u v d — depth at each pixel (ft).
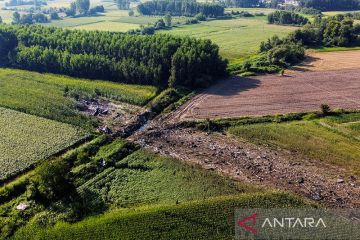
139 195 179.52
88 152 216.74
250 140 230.27
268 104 277.03
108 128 244.42
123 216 162.91
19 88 309.22
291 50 369.71
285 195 172.86
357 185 185.06
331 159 207.51
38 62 353.92
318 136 231.30
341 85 308.19
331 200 174.09
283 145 223.10
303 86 308.81
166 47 317.22
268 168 200.44
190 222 158.51
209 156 213.25
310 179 190.49
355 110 262.47
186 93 301.02
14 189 184.75
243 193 178.19
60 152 216.74
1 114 262.26
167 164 203.00
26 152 215.51
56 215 167.63
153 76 313.73
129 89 306.76
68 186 179.52
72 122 251.80
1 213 169.37
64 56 340.59
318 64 364.79
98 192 182.29
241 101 283.38
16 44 383.24
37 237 155.33
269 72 344.49
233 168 201.05
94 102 287.28
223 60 337.31
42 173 175.22
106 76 331.16
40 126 246.06
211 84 319.27
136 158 210.38
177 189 182.80
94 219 163.94
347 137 229.45
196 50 319.88
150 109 271.08
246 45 452.35
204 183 186.91
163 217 161.58
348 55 391.45
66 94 297.94
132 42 329.93
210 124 247.29
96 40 348.59
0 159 208.44
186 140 232.32
